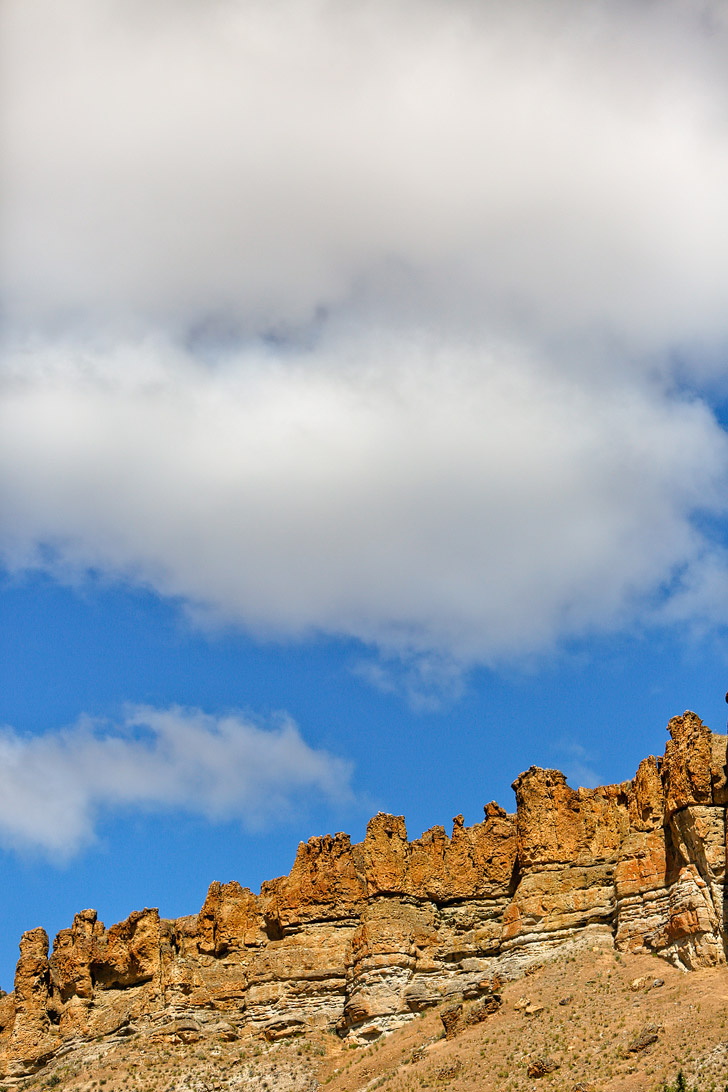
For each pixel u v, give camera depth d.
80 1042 162.12
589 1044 123.62
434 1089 125.19
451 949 156.38
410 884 163.25
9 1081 160.25
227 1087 143.12
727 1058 112.56
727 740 148.50
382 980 152.38
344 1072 139.75
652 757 153.38
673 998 127.00
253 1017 159.12
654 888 144.75
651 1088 112.19
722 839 139.38
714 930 134.12
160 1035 155.88
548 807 157.62
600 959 141.50
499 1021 134.88
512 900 154.50
